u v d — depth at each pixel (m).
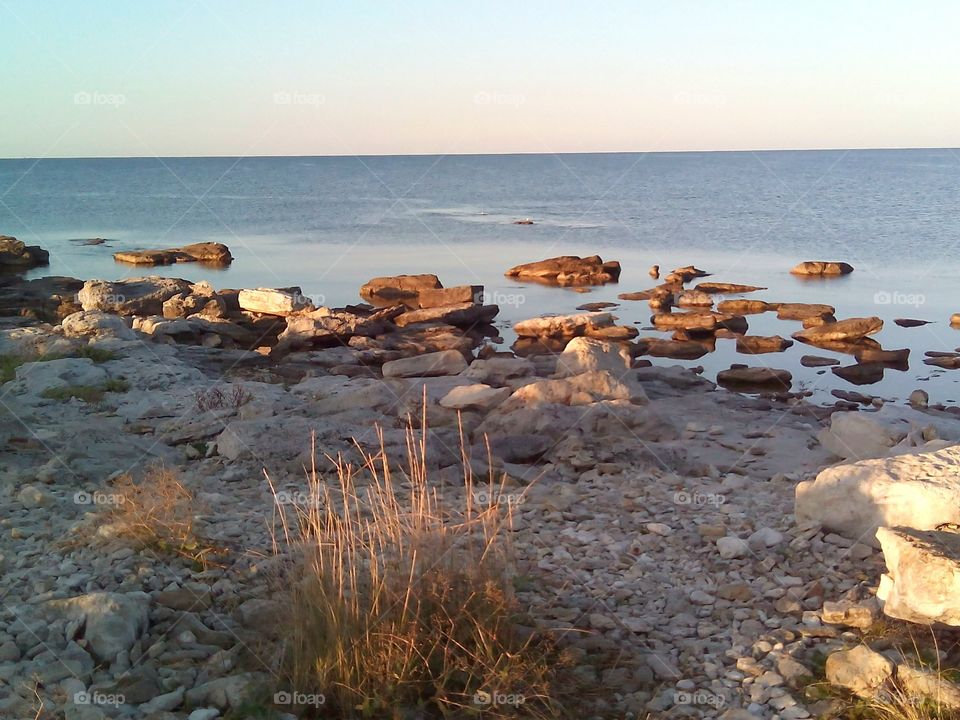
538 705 4.82
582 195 87.88
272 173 143.62
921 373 19.30
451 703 4.70
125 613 5.32
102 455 9.39
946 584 4.94
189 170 159.50
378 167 167.25
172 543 6.48
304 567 5.54
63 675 4.85
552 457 10.45
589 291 32.25
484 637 5.07
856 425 10.53
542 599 6.06
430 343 21.22
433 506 7.60
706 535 7.32
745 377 18.48
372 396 12.54
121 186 108.38
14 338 17.81
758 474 10.55
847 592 5.97
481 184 109.38
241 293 25.80
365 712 4.66
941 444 8.37
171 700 4.67
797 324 25.33
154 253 41.41
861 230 52.38
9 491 7.93
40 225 61.69
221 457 9.65
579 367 13.66
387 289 30.50
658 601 6.19
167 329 21.03
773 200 75.94
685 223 58.75
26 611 5.44
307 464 9.23
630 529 7.61
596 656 5.36
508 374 15.17
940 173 116.88
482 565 5.57
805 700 4.89
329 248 46.91
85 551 6.38
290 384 16.11
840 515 6.84
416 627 5.02
